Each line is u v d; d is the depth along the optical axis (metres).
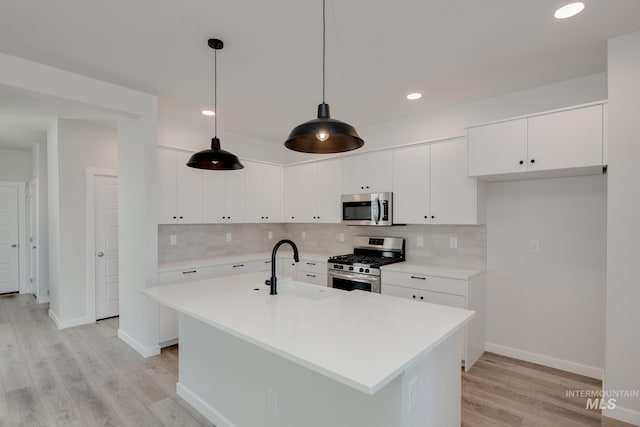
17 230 5.84
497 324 3.33
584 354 2.88
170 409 2.35
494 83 2.94
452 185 3.28
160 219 3.59
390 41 2.25
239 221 4.36
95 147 4.27
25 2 1.81
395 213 3.69
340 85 3.00
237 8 1.88
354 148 1.91
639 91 2.11
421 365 1.46
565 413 2.30
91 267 4.21
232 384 2.07
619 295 2.17
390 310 1.88
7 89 2.47
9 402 2.43
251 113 3.79
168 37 2.20
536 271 3.11
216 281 2.69
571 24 2.04
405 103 3.46
